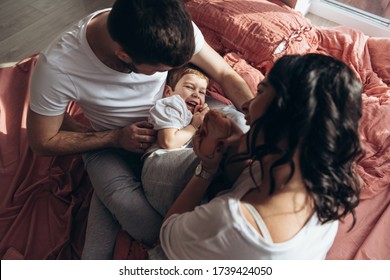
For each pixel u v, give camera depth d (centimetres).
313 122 59
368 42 176
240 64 151
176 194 101
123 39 85
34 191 138
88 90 104
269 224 66
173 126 110
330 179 63
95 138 116
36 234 130
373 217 122
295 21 161
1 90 158
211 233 69
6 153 145
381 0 221
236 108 132
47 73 97
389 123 133
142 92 114
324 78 60
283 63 65
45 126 108
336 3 228
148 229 108
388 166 127
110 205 111
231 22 154
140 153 119
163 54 86
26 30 212
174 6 85
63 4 229
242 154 74
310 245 71
